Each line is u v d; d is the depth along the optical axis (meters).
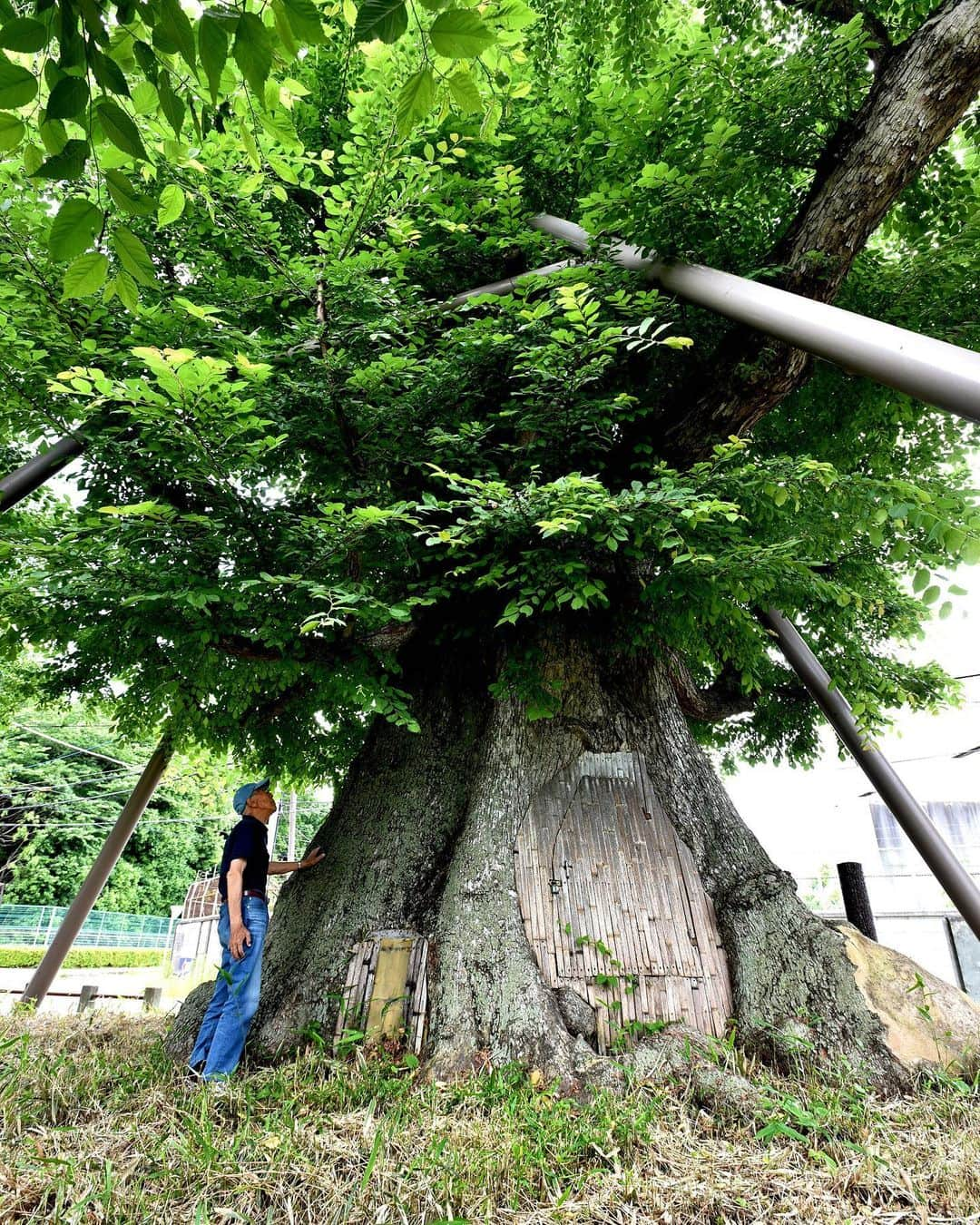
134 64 1.95
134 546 4.93
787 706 8.86
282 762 7.90
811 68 4.73
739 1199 2.45
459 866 4.96
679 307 5.71
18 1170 2.37
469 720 6.24
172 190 2.08
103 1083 3.51
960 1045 4.14
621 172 5.50
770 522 6.15
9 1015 6.13
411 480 6.30
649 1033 4.28
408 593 6.00
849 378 6.41
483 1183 2.46
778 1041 4.11
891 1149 2.87
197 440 4.34
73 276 1.68
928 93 4.30
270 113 2.33
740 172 5.00
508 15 2.21
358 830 5.73
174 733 6.80
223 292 5.78
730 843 5.27
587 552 5.75
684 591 5.48
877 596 7.27
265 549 5.19
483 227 6.11
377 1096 3.38
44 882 29.25
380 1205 2.28
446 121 6.32
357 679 5.57
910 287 5.83
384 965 4.61
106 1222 2.15
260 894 4.16
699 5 5.84
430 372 5.40
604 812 5.31
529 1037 3.96
